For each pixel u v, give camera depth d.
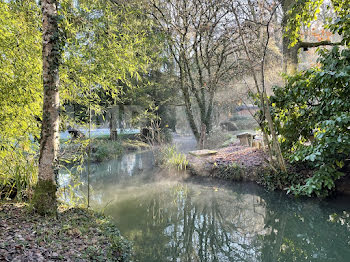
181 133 20.25
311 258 3.47
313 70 5.25
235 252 3.73
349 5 4.93
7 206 3.49
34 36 3.85
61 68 4.00
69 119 4.65
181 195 6.19
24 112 3.84
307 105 5.66
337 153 5.02
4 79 3.54
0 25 3.40
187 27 9.82
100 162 10.30
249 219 4.88
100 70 4.07
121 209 5.21
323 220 4.57
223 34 9.84
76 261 2.34
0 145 3.84
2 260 2.00
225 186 6.71
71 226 3.12
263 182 6.36
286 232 4.32
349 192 5.28
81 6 3.97
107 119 13.39
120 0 7.33
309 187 4.88
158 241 3.93
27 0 3.79
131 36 4.61
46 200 3.26
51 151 3.26
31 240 2.53
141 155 12.03
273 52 10.44
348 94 4.71
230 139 11.85
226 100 12.81
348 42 4.90
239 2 7.55
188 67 10.86
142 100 12.20
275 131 6.18
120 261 2.86
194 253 3.68
